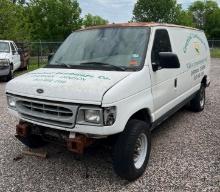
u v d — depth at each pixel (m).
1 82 14.98
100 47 5.40
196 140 6.44
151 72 5.13
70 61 5.43
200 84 8.35
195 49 7.78
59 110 4.41
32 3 45.47
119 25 5.71
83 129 4.27
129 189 4.58
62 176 5.01
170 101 6.11
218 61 28.47
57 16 45.31
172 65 5.04
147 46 5.18
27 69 20.97
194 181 4.75
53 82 4.58
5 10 25.81
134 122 4.71
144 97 4.95
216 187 4.57
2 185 4.75
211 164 5.30
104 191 4.55
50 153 5.81
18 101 4.93
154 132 6.97
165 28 6.01
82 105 4.23
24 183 4.80
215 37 79.19
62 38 45.84
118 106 4.27
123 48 5.23
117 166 4.59
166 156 5.64
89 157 5.62
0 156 5.74
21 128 5.09
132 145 4.53
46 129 4.84
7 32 25.97
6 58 15.00
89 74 4.73
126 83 4.46
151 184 4.70
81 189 4.62
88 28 6.05
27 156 5.73
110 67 4.95
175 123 7.60
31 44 26.98
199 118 8.01
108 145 4.75
